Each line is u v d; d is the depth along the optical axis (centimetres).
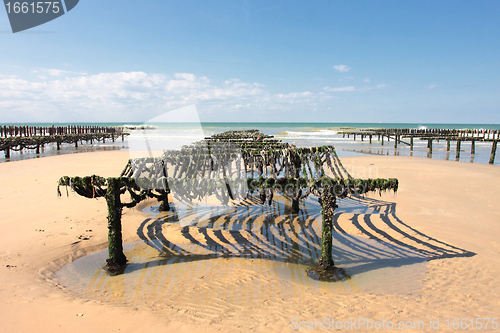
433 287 328
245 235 489
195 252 423
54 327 242
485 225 528
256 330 244
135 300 295
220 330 242
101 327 244
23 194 689
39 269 360
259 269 373
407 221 556
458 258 403
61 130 3084
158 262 392
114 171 1018
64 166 1132
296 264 389
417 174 1005
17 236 455
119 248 378
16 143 1620
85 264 383
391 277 353
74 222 522
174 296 304
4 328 238
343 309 281
